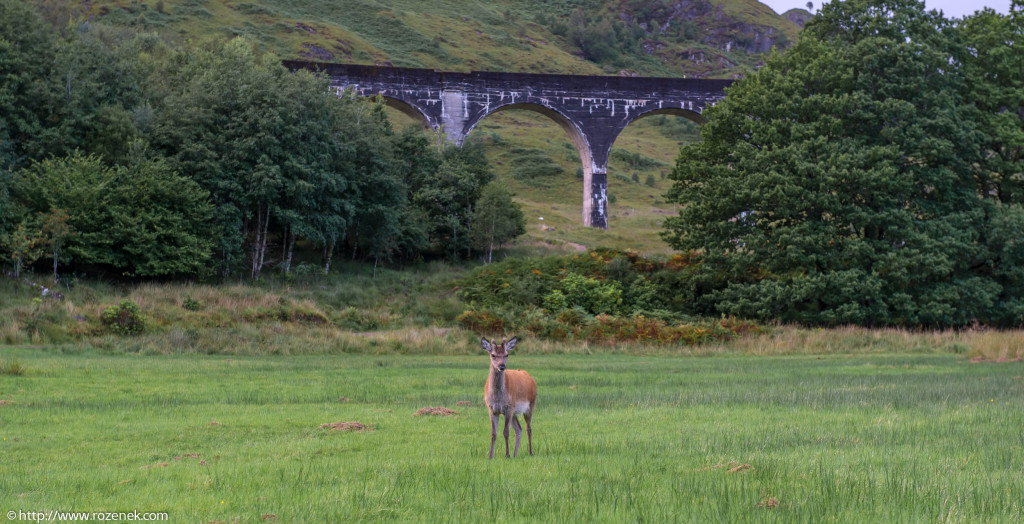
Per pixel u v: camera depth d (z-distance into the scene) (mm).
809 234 40969
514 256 54344
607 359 31297
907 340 37000
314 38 135000
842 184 41062
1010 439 12234
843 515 7562
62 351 27688
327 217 45500
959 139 42500
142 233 39375
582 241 61406
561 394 18859
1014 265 41812
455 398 17875
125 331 31516
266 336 33000
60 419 14109
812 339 36750
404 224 50250
